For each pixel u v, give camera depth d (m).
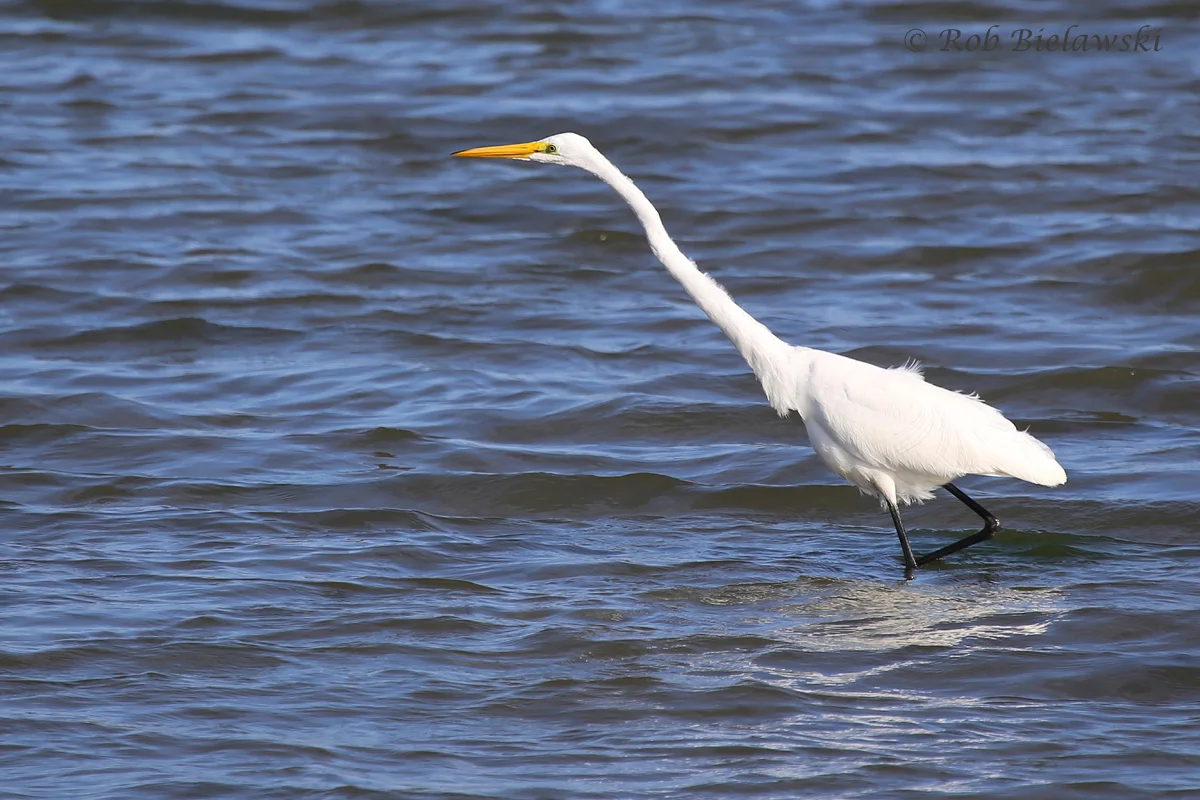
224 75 28.38
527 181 22.98
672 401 13.98
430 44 30.23
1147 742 7.43
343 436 12.95
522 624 9.04
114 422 13.41
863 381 10.48
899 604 9.55
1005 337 16.22
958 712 7.79
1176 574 10.12
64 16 31.66
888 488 10.54
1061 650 8.63
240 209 21.25
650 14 32.38
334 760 7.20
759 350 10.97
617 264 19.42
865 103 26.81
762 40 30.67
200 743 7.36
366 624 8.95
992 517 10.41
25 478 11.73
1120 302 17.56
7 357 15.37
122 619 8.91
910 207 21.52
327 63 29.00
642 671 8.31
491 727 7.62
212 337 16.19
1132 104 26.91
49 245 19.55
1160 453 12.71
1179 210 21.14
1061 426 13.54
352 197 22.14
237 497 11.59
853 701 7.93
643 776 7.08
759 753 7.31
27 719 7.55
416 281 18.48
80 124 25.33
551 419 13.62
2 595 9.26
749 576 10.14
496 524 11.26
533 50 29.78
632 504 11.80
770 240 20.30
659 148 24.36
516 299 17.73
